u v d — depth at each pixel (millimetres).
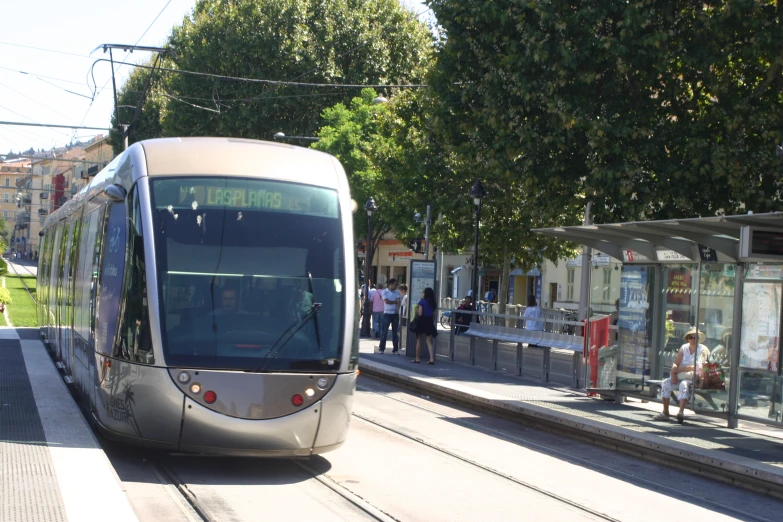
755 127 19094
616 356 16266
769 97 19375
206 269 9391
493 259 36656
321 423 9281
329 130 43156
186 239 9500
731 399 13430
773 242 12141
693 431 13188
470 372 20734
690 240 14156
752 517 9008
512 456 11648
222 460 10078
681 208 19719
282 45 47594
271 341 9250
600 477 10617
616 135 19062
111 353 9672
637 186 19500
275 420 9062
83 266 12906
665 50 18375
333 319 9609
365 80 48812
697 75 19625
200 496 8328
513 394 16797
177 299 9227
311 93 48125
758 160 18766
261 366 9117
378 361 22812
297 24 48219
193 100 49281
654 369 15539
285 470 9766
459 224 34625
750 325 13203
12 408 11203
